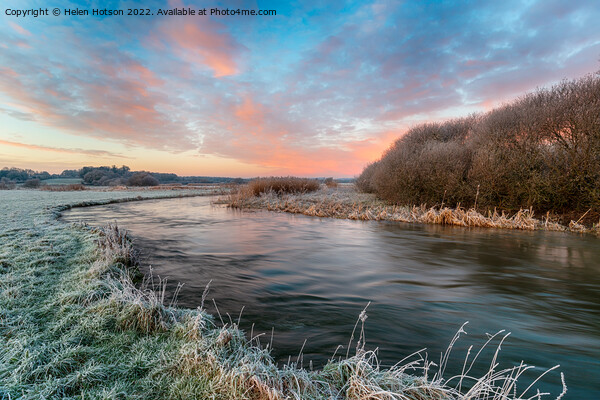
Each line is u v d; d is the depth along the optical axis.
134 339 3.32
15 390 2.34
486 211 14.40
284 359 3.21
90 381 2.53
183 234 11.43
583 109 12.41
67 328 3.48
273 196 26.67
